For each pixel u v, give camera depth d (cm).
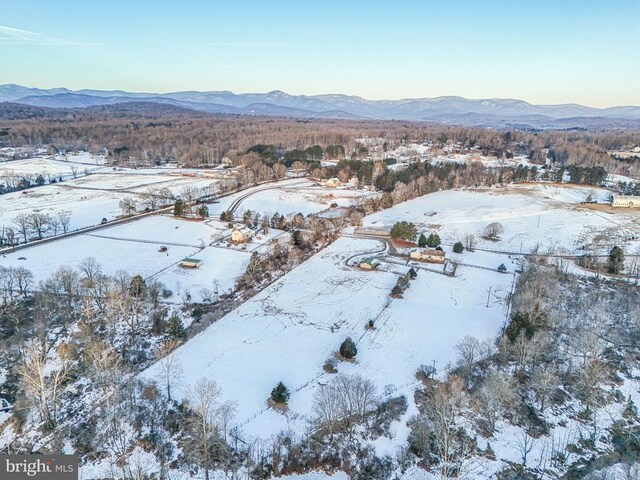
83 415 4716
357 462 4191
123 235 10500
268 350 6000
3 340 5747
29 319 6309
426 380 5347
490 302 7581
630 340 6219
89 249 9425
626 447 4356
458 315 7094
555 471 4072
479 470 4047
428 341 6300
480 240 10850
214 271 8569
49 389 4791
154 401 4825
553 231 11325
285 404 4903
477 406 4694
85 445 4284
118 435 4422
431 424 4506
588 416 4775
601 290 7875
